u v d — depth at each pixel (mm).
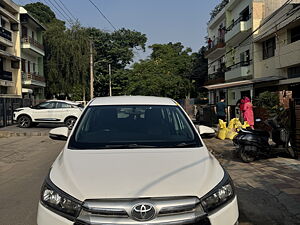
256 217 4344
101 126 3971
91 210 2506
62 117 17828
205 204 2619
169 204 2520
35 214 4594
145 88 37469
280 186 5711
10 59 29156
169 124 4047
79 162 3102
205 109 18938
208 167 3033
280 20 18297
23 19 30875
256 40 21328
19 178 6750
